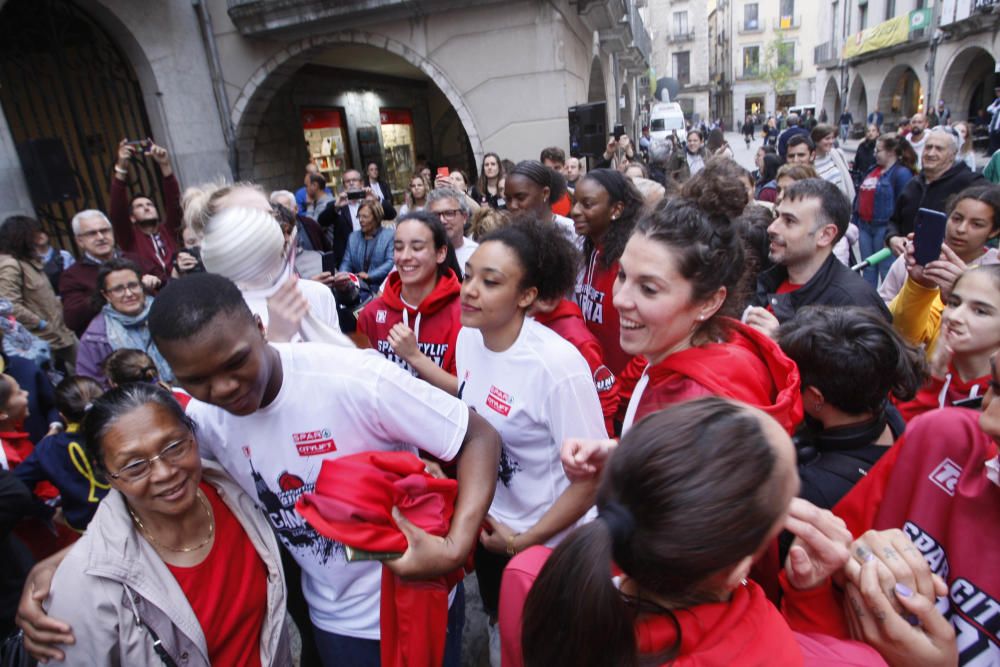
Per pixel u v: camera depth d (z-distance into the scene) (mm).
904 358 1169
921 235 1922
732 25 41750
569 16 7703
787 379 1191
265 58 7805
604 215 2352
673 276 1215
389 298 2354
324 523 968
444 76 7559
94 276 3479
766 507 652
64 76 6305
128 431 1065
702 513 618
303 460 1172
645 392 1375
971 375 1509
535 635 698
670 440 668
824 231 2051
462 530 1069
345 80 10789
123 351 2211
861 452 1199
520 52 7270
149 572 1129
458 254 3223
